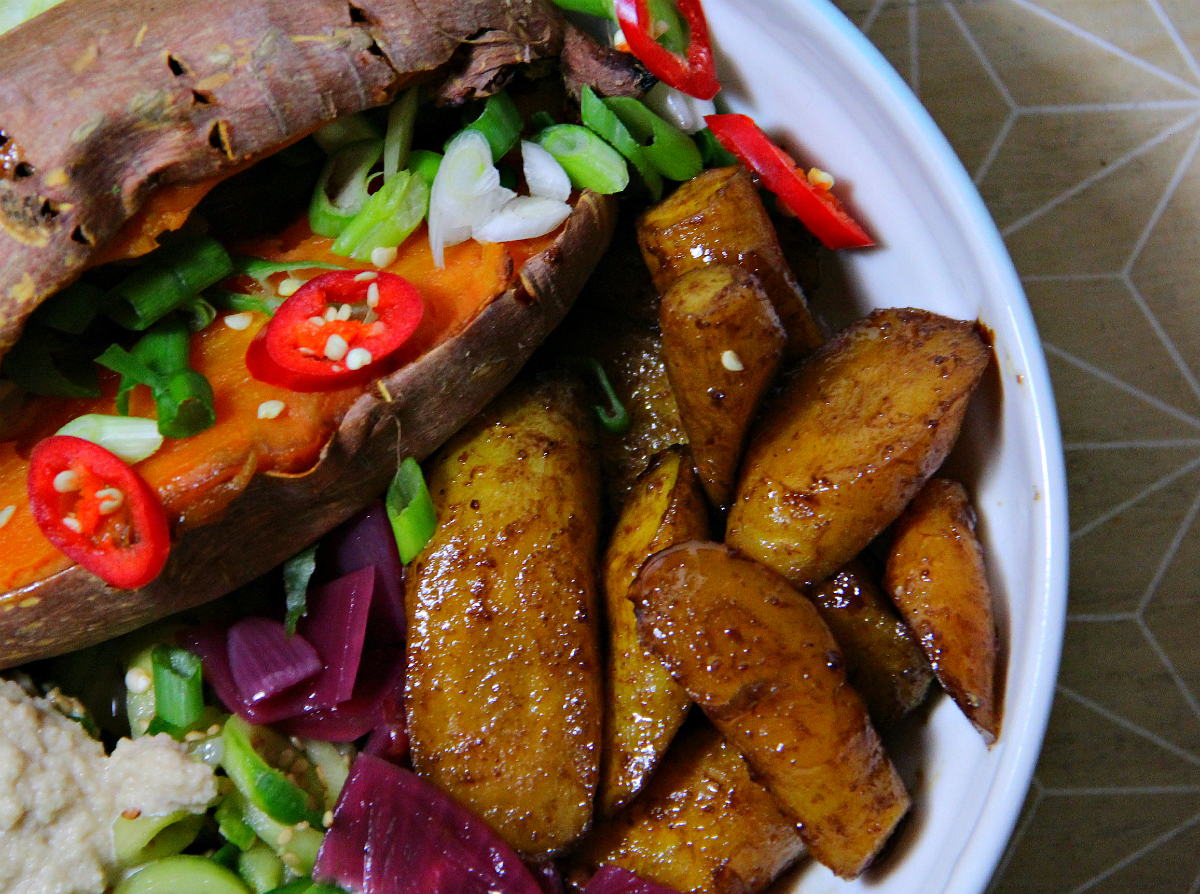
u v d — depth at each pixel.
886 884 0.17
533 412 0.18
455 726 0.17
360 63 0.16
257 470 0.16
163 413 0.15
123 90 0.15
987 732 0.16
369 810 0.17
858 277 0.18
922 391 0.16
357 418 0.16
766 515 0.16
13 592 0.15
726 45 0.18
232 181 0.17
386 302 0.16
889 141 0.17
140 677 0.18
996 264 0.16
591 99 0.17
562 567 0.17
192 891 0.17
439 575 0.17
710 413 0.17
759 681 0.15
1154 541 0.22
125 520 0.15
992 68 0.22
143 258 0.16
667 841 0.17
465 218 0.16
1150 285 0.22
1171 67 0.22
